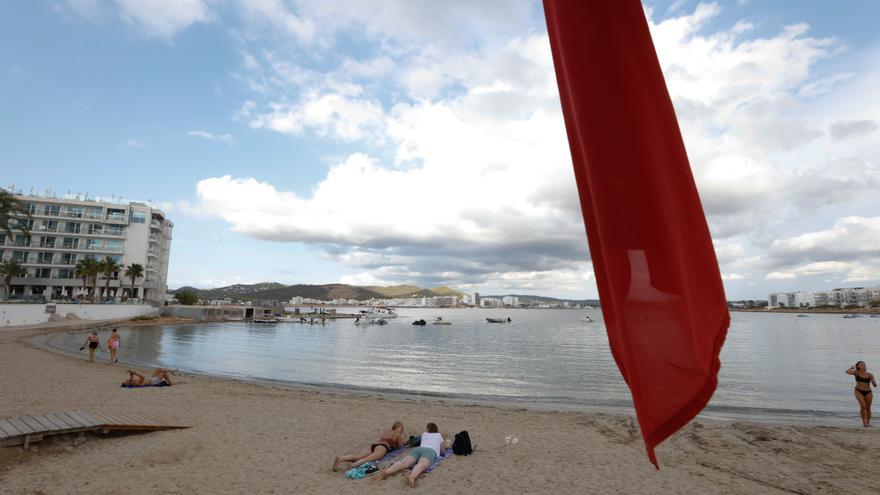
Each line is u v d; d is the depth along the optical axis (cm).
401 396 1995
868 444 1145
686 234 147
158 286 9225
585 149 144
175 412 1318
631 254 141
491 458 992
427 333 8238
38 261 7506
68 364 2359
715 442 1153
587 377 2883
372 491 793
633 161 142
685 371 135
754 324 12788
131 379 1752
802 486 862
